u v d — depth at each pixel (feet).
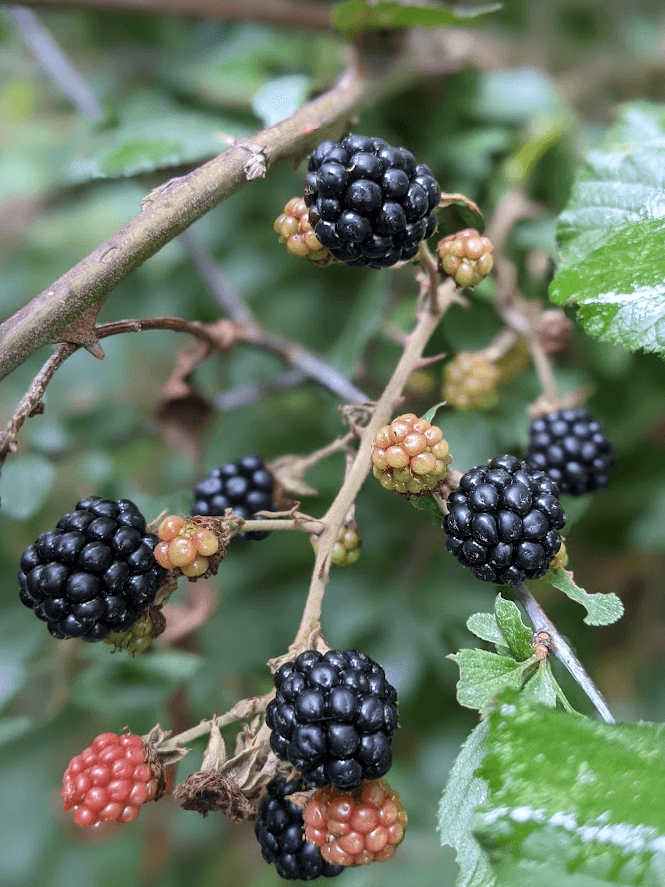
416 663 0.80
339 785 0.44
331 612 0.83
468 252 0.53
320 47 0.92
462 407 0.69
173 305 0.97
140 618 0.51
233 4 0.83
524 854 0.45
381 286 0.76
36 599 0.49
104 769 0.47
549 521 0.49
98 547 0.48
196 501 0.59
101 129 0.81
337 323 0.94
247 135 0.77
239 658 0.83
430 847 0.76
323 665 0.45
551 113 0.79
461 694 0.48
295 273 0.94
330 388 0.71
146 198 0.51
